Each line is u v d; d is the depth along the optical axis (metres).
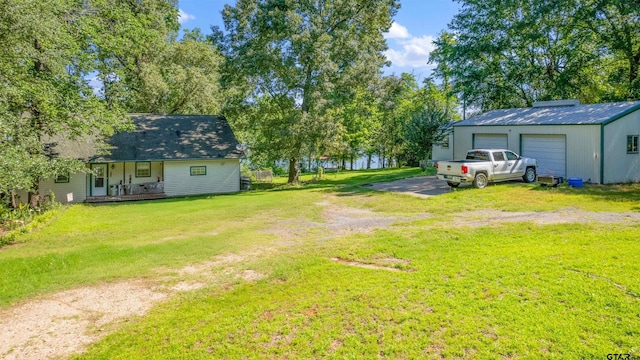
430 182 20.14
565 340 4.30
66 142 22.53
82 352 4.91
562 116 19.17
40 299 6.65
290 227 11.70
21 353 4.94
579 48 25.86
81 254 9.37
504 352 4.21
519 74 27.50
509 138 20.77
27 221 15.09
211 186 24.94
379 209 14.04
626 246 7.21
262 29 24.39
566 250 7.19
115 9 18.91
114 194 23.39
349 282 6.48
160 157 23.39
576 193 14.43
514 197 14.23
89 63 16.92
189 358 4.62
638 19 23.30
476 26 28.34
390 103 26.95
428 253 7.73
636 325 4.48
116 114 19.11
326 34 23.08
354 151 43.66
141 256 8.95
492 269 6.45
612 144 16.84
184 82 28.88
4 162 11.23
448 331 4.70
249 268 7.75
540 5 24.77
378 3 25.84
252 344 4.84
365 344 4.61
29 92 14.02
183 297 6.49
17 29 12.42
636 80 24.02
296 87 25.09
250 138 41.69
